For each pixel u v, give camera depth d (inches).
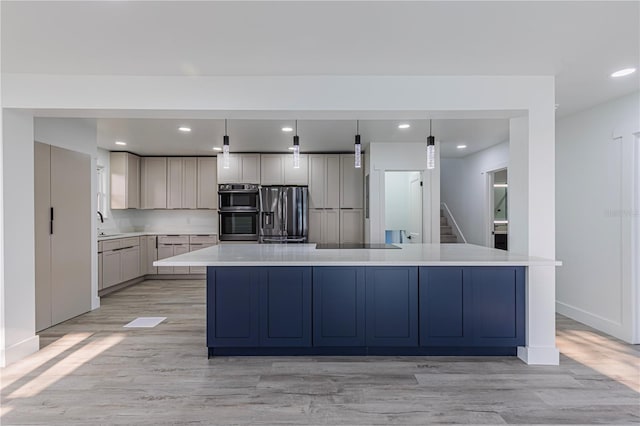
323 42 89.0
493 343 113.1
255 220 241.9
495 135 192.1
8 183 109.3
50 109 109.1
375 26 81.5
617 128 132.8
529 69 105.8
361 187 243.0
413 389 94.7
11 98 107.3
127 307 178.2
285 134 190.9
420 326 113.2
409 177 252.5
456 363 111.6
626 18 77.6
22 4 71.9
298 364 110.7
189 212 271.0
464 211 269.3
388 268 113.5
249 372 105.0
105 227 234.8
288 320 114.0
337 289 114.0
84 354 118.2
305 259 111.7
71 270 158.7
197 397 90.6
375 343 114.0
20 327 114.0
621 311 131.8
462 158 272.1
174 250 247.6
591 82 116.2
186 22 79.6
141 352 120.1
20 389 94.6
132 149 233.0
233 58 98.0
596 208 143.4
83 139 166.4
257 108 110.5
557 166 165.8
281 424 79.0
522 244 116.9
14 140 110.8
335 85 110.6
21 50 92.5
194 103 110.0
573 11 75.0
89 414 82.8
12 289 111.0
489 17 77.5
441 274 113.3
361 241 242.5
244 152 243.8
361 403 87.7
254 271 114.0
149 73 107.7
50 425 78.6
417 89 110.4
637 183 126.6
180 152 243.1
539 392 93.0
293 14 76.5
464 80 110.4
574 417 81.6
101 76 108.7
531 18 77.8
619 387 95.7
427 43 89.6
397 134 190.7
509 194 123.8
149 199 254.2
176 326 148.3
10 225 110.0
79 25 80.5
